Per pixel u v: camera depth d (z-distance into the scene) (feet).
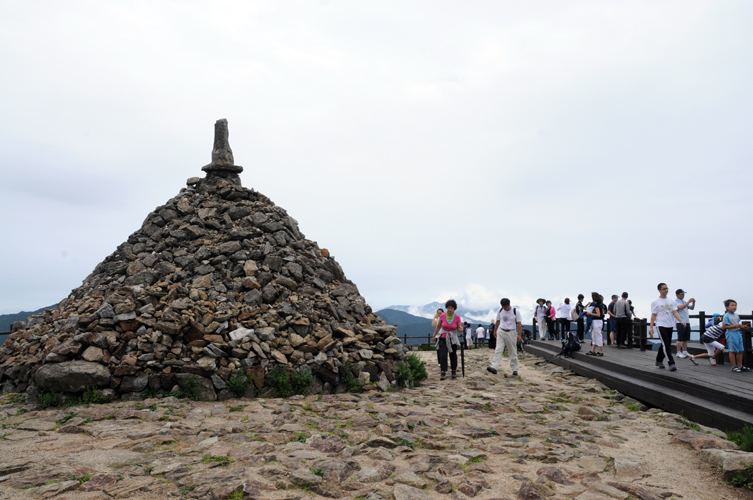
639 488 14.83
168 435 20.31
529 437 21.25
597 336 47.29
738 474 15.58
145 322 29.94
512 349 43.70
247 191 50.47
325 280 44.11
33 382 27.48
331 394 31.53
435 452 18.71
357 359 34.17
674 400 27.45
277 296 37.60
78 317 32.17
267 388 30.04
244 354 30.42
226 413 25.16
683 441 20.11
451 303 42.04
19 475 15.30
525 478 15.74
